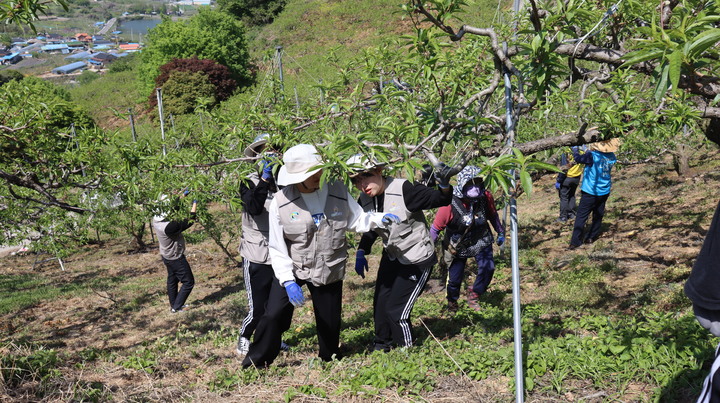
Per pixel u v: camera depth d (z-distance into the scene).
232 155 5.09
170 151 4.91
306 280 4.60
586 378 4.03
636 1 3.48
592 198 8.53
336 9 45.78
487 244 6.46
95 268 14.77
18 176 5.86
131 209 5.89
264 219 5.38
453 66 4.97
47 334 8.82
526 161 3.06
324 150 3.44
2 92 5.70
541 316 6.11
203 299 10.26
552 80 3.58
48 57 194.38
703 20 2.26
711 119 4.05
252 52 44.06
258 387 4.49
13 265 16.16
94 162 5.50
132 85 47.97
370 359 4.88
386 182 4.65
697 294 2.18
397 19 41.91
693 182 10.50
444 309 6.86
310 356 5.34
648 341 4.29
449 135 4.05
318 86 5.60
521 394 3.61
